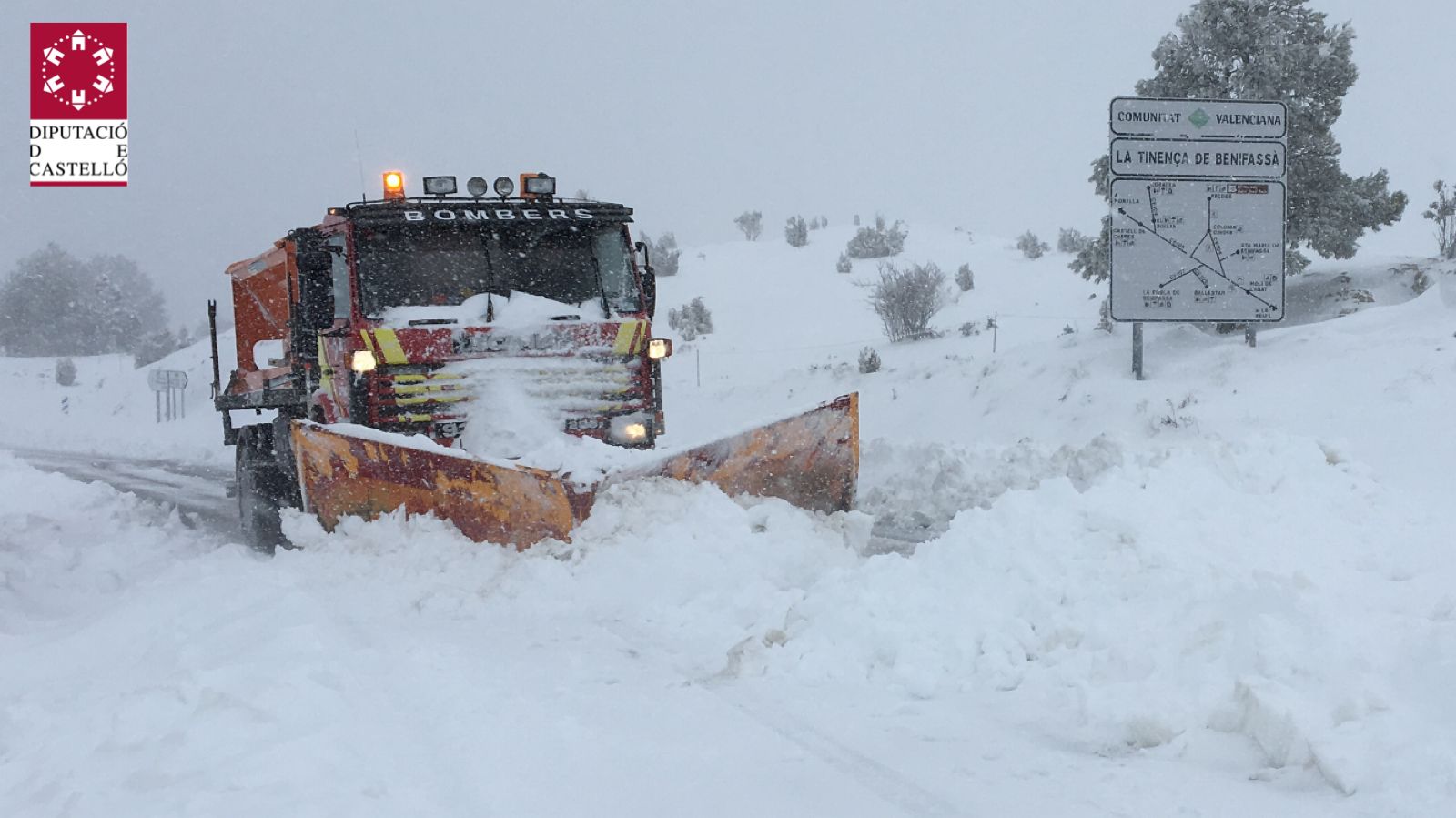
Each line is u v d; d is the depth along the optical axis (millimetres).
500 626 6031
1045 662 4961
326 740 3865
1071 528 5891
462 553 7168
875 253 39031
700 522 6816
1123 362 13734
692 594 6281
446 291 8672
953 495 10102
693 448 7254
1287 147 14406
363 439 7641
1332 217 15000
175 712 4234
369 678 4844
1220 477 6906
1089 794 3664
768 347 27984
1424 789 3371
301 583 7059
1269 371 11984
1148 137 12828
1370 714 3803
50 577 8375
